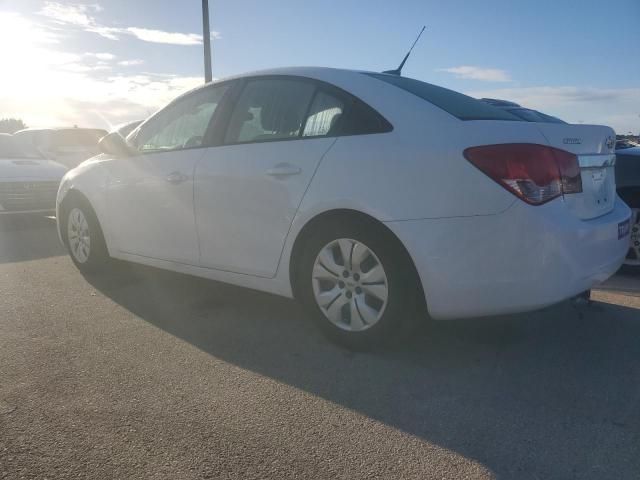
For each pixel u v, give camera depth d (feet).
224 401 9.54
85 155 42.78
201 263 13.75
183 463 7.79
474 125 10.36
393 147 10.62
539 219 9.68
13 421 8.86
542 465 7.79
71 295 15.64
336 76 12.06
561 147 10.49
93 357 11.34
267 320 13.55
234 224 12.78
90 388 9.98
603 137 11.81
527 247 9.71
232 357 11.37
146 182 14.74
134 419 8.94
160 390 9.92
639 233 17.61
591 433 8.58
